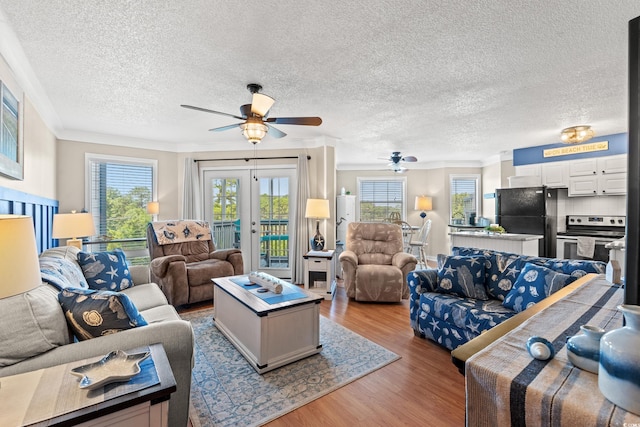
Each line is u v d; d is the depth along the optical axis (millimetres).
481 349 952
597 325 1093
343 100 3029
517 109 3291
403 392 1903
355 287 3768
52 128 3729
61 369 1105
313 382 2002
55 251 2369
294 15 1711
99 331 1331
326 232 4824
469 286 2531
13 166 2162
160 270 3338
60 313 1324
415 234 7020
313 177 4883
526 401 720
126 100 3027
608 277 1765
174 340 1395
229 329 2637
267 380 2023
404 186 7254
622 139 4281
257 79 2543
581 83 2625
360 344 2566
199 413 1701
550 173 5020
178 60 2227
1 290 902
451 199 6777
